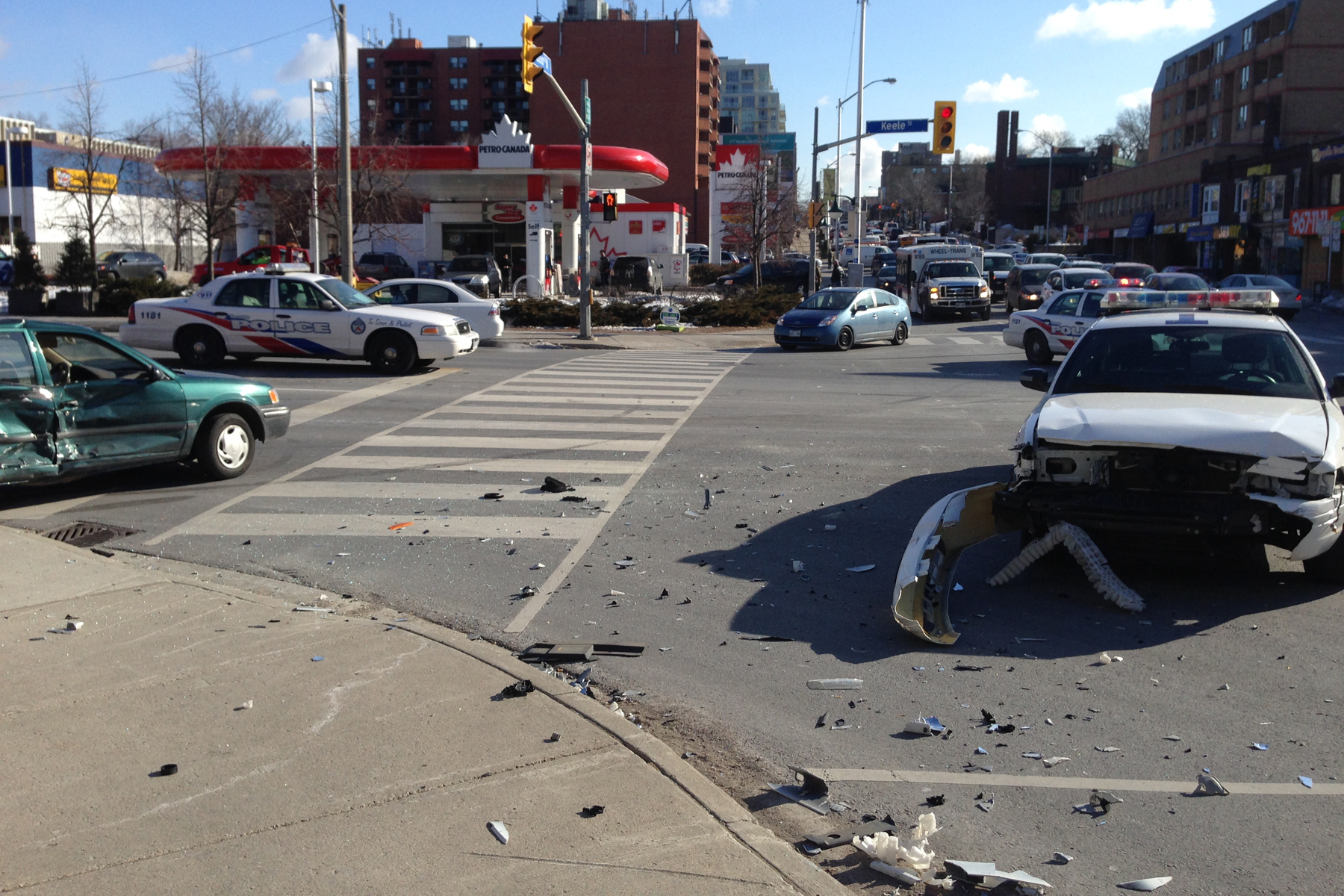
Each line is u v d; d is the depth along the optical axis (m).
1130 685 5.61
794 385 19.22
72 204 66.06
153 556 8.27
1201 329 8.20
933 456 12.18
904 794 4.47
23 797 4.21
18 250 36.28
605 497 10.15
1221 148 70.38
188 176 45.34
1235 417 6.85
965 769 4.70
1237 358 7.95
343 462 11.79
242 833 3.94
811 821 4.24
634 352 26.14
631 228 55.47
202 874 3.67
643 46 112.12
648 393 17.73
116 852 3.81
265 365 20.91
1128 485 6.88
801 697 5.52
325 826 3.98
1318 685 5.59
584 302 28.73
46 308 35.69
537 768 4.45
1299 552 6.58
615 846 3.85
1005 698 5.47
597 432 13.77
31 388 9.36
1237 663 5.91
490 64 127.38
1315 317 40.84
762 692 5.58
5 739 4.73
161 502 9.98
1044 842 4.07
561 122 114.56
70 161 66.69
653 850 3.83
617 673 5.85
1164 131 95.81
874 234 111.50
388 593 7.32
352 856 3.79
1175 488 6.75
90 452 9.77
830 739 5.02
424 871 3.69
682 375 20.73
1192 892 3.73
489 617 6.82
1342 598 6.97
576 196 50.75
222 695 5.22
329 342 19.89
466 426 14.23
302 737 4.74
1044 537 6.95
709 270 63.22
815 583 7.49
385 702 5.13
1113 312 9.15
